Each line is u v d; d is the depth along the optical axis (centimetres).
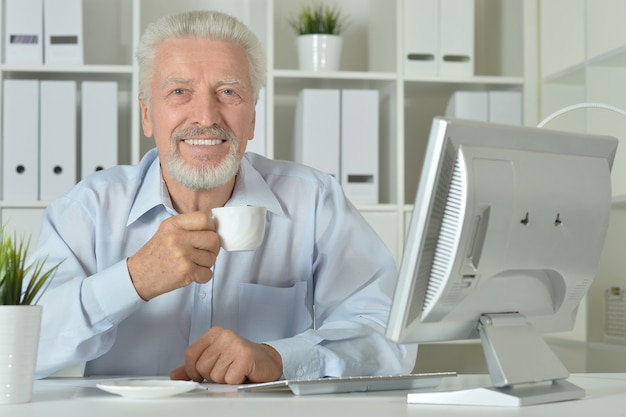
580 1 375
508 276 131
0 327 122
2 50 339
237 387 146
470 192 120
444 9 365
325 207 210
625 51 316
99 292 163
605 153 142
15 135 337
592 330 343
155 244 159
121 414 111
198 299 196
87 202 198
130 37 382
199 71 185
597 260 141
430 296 123
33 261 190
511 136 126
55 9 342
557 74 362
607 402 125
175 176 188
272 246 204
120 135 376
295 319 207
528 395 122
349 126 355
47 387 146
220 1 390
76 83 348
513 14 386
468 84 378
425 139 403
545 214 130
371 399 127
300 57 366
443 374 143
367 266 206
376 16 390
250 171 205
